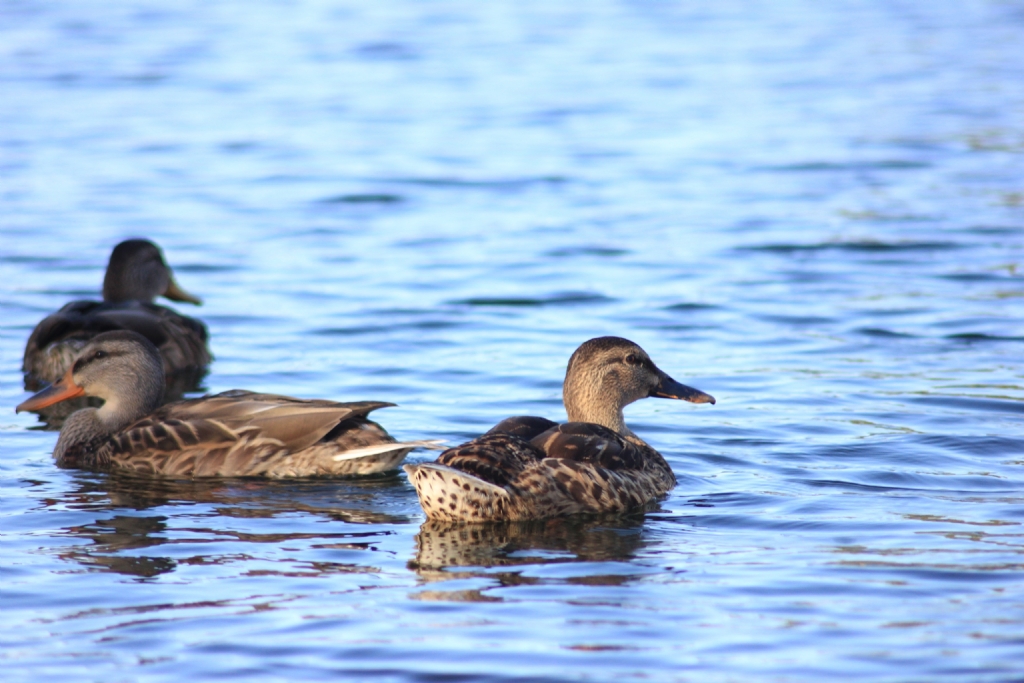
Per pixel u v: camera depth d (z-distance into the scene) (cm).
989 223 2311
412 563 961
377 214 2508
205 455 1238
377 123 3375
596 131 3256
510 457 1070
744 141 3117
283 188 2722
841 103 3569
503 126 3325
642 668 772
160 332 1622
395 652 798
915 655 780
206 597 892
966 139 3072
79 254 2214
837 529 1022
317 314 1870
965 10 5406
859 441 1287
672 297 1919
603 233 2325
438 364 1620
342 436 1232
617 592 892
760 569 933
